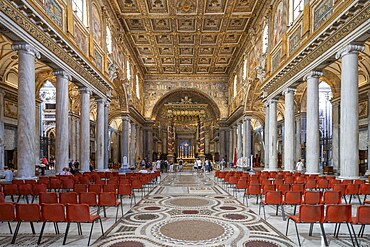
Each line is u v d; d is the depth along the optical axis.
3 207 6.39
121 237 6.77
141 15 23.47
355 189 9.34
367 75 18.91
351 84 10.83
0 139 18.42
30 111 10.62
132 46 30.02
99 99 20.66
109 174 16.06
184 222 8.18
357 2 9.73
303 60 14.76
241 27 26.00
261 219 8.55
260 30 22.91
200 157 42.22
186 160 44.75
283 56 17.33
